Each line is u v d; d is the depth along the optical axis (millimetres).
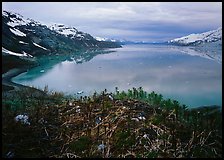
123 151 9023
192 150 9094
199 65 51562
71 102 14250
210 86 29344
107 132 10094
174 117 12539
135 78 35312
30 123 10234
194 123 11906
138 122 10844
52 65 56156
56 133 9992
